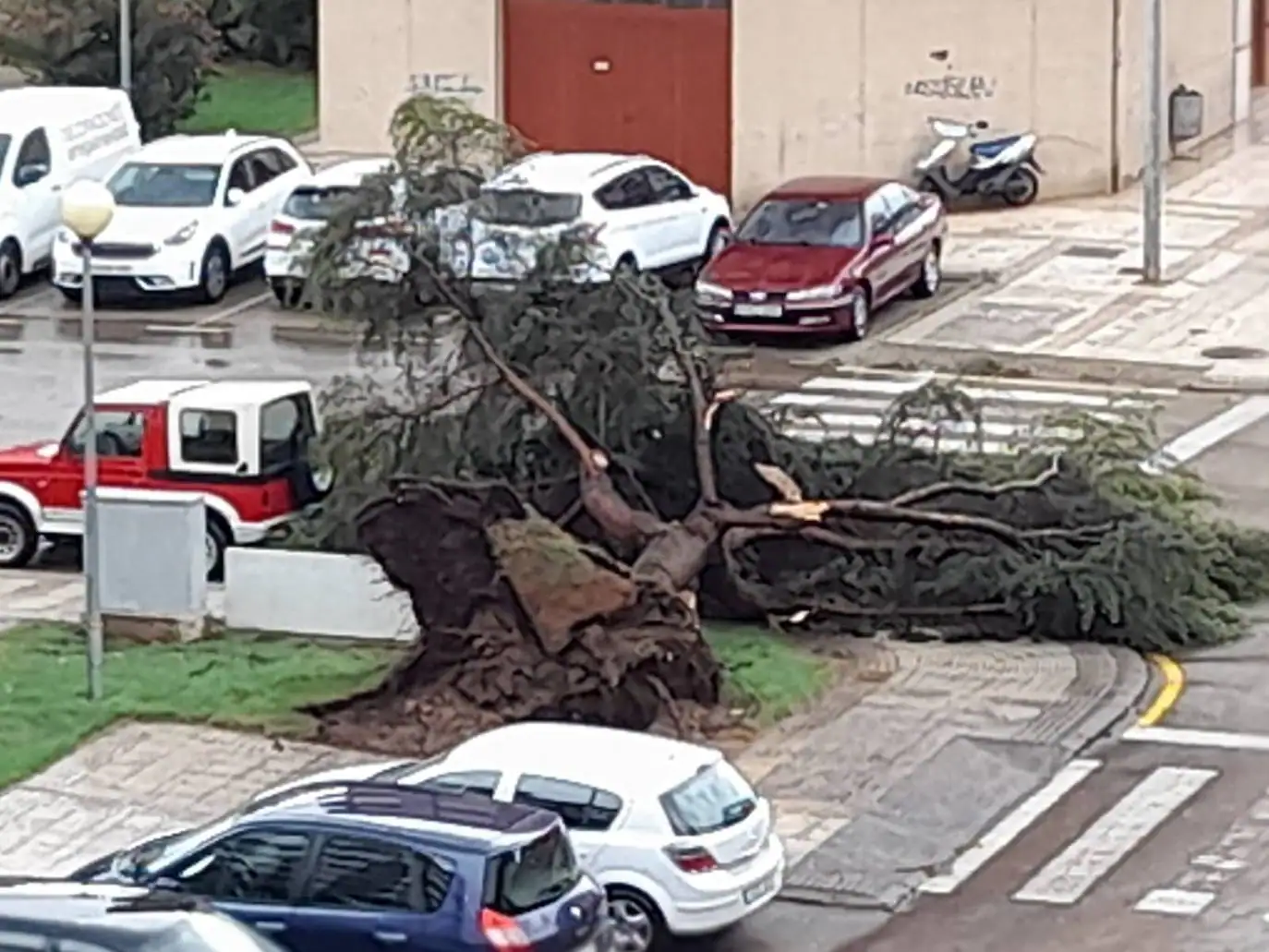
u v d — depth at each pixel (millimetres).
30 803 25422
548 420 29281
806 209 43625
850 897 23484
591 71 52281
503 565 27078
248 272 47062
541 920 19531
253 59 61062
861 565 30047
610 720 26828
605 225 43438
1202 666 29281
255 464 31766
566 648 27031
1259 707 27906
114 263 45000
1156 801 25453
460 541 27375
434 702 27172
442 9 52688
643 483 29781
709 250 46062
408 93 52969
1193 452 36531
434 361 30531
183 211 45656
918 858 24297
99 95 49406
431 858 19547
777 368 41094
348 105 53406
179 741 26828
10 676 28344
